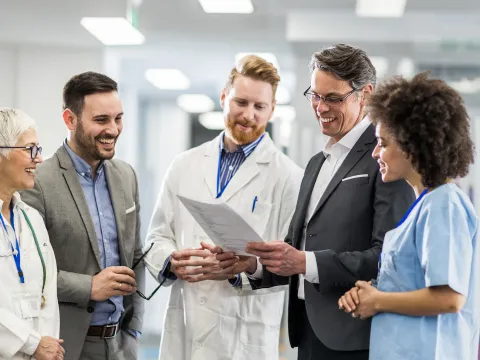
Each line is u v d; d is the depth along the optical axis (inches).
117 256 116.6
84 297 109.2
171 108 457.1
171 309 124.9
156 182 457.4
